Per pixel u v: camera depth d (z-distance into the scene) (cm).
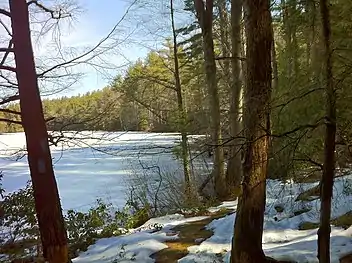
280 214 764
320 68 429
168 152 1106
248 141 461
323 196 425
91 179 1766
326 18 410
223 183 1152
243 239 483
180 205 1115
